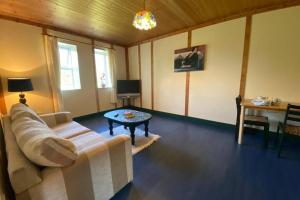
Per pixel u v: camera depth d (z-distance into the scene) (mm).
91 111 4449
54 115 2471
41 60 3328
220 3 2545
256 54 2846
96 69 4523
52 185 996
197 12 2875
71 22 3211
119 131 3238
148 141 2750
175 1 2426
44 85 3408
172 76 4184
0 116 2211
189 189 1612
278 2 2525
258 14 2727
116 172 1460
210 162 2104
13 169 853
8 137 1324
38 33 3244
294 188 1610
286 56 2582
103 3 2430
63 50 3832
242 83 3059
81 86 4137
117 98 5074
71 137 1993
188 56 3732
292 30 2488
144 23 1692
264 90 2854
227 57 3174
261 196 1508
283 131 2137
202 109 3742
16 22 2947
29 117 1650
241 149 2455
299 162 2078
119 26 3473
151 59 4613
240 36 2963
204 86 3617
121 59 5172
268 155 2262
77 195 1147
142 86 5062
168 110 4465
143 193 1561
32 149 946
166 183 1704
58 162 1008
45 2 2377
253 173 1857
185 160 2160
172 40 3998
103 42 4574
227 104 3322
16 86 2646
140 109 5270
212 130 3309
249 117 2648
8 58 2914
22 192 893
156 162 2115
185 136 2996
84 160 1159
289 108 2035
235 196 1513
